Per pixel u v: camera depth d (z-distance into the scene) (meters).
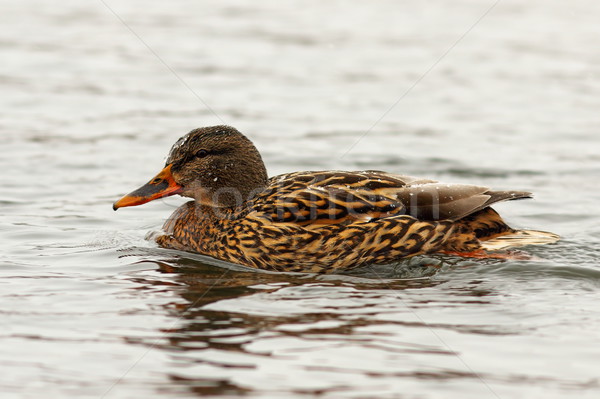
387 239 12.24
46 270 11.88
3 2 33.72
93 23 31.02
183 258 12.71
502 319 10.05
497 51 27.64
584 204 15.76
